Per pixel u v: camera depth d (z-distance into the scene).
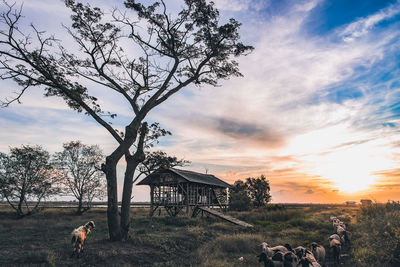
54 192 26.22
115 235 13.51
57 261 9.60
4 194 22.95
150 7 16.92
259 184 50.38
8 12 13.84
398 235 10.73
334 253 12.05
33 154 24.58
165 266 10.63
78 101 15.06
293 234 18.12
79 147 28.73
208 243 14.69
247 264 11.05
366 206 21.31
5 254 9.88
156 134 17.23
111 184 14.02
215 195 36.91
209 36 18.22
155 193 32.19
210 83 20.06
